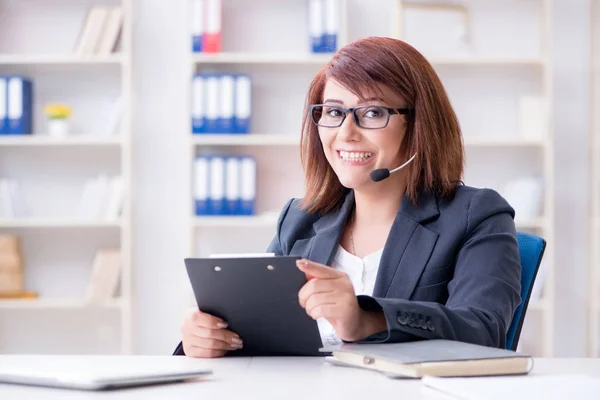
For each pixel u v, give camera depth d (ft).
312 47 16.21
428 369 4.80
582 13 17.17
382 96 6.95
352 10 17.15
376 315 5.74
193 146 16.39
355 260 7.20
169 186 17.29
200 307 5.99
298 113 17.17
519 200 16.29
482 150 17.12
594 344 16.63
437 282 6.65
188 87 16.25
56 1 17.30
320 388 4.57
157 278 17.30
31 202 17.40
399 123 7.02
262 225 16.46
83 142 16.44
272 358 5.88
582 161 17.21
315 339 5.79
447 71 17.06
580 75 17.19
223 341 5.93
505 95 17.06
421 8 16.60
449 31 16.61
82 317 17.57
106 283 16.67
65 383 4.63
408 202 7.03
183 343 6.03
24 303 16.39
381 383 4.72
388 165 7.06
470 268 6.45
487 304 6.16
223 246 17.33
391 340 5.50
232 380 4.89
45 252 17.48
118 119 16.75
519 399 4.09
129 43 16.53
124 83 16.51
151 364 5.52
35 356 5.82
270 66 17.12
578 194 17.21
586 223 17.19
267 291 5.62
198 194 16.19
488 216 6.73
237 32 17.19
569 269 17.21
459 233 6.69
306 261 5.46
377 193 7.27
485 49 17.06
